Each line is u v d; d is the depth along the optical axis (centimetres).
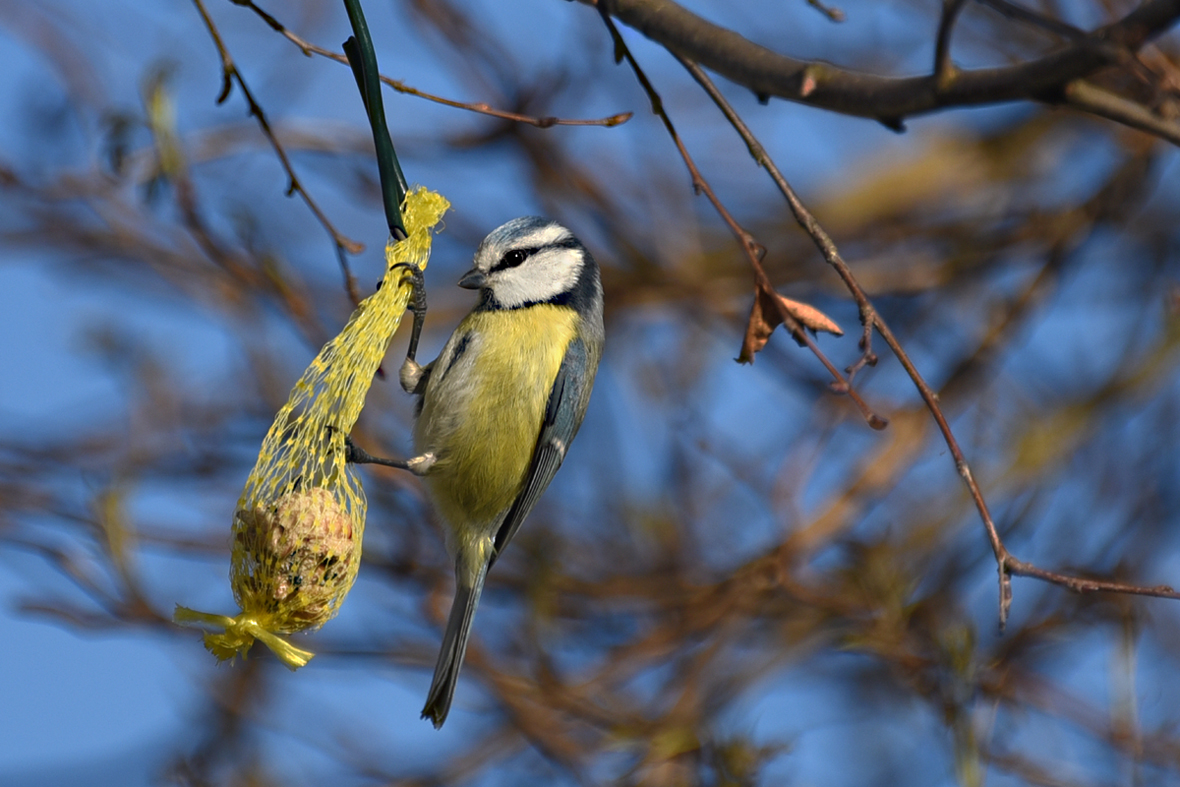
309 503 609
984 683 1032
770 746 971
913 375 618
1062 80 461
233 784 1104
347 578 618
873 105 525
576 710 1080
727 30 591
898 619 1087
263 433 1201
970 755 880
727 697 1113
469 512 820
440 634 1130
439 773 1141
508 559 1204
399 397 1239
